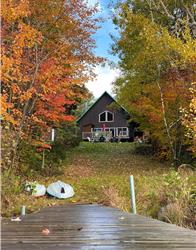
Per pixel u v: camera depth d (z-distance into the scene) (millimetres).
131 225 6074
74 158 21719
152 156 21484
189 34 14992
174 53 15586
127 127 46875
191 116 13453
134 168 18078
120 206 9375
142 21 16578
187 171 12242
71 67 13523
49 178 14562
